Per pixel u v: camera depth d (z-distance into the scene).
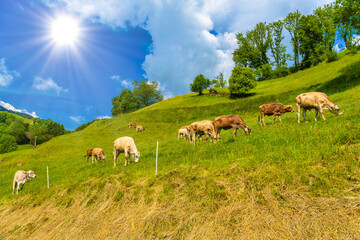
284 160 5.04
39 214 7.29
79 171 14.95
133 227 4.50
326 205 3.24
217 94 58.09
